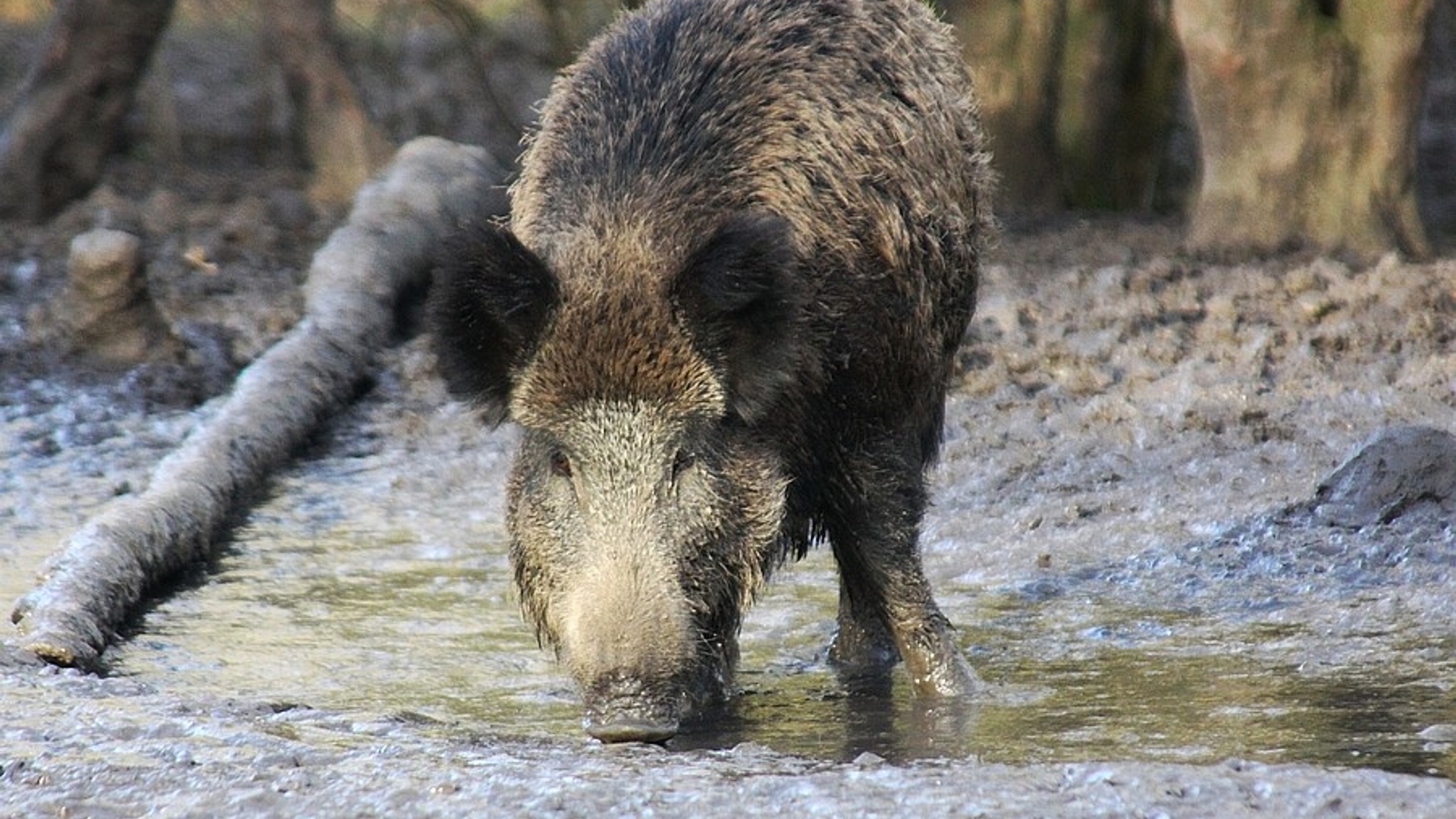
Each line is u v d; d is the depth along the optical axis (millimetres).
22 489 16094
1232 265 21094
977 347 18547
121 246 19781
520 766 8164
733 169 10070
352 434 18062
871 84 10961
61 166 26406
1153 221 26000
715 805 7422
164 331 20109
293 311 21484
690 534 9383
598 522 9195
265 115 32750
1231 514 13867
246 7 34688
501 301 9375
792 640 11945
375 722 9320
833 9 11141
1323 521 13375
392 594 13133
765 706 10359
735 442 9672
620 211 9852
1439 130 34719
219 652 11586
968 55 26828
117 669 11109
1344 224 21812
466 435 17844
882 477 10758
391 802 7535
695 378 9367
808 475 10477
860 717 10023
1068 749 9000
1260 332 18188
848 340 10312
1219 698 9844
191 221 26109
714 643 9664
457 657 11453
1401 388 16516
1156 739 9086
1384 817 7109
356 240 21500
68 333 19984
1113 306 19547
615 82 10633
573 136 10484
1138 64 28594
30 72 26922
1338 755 8586
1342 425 15781
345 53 28422
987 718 9789
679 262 9422
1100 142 28297
